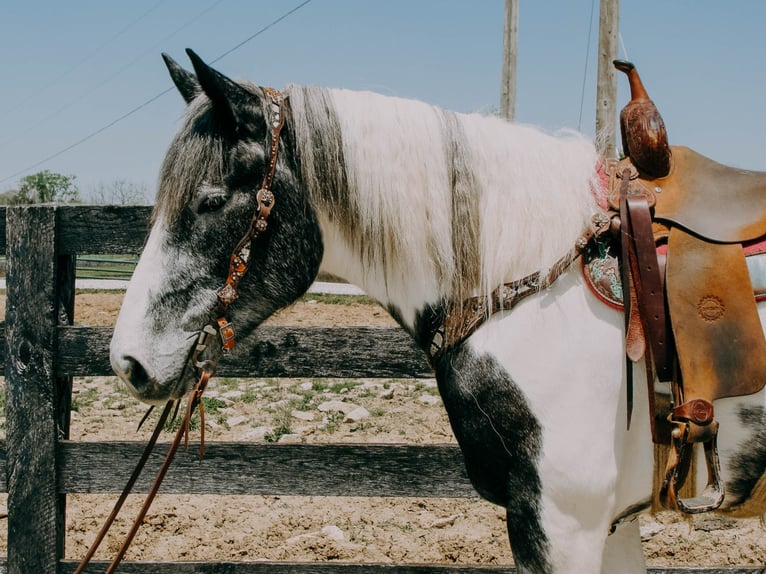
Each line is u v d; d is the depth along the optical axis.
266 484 2.53
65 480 2.54
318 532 3.20
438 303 1.65
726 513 1.65
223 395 5.72
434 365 1.68
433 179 1.61
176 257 1.57
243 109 1.56
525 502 1.54
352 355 2.50
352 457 2.51
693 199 1.55
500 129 1.68
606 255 1.54
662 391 1.54
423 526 3.32
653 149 1.57
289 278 1.63
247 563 2.53
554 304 1.53
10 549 2.54
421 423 4.90
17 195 32.44
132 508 3.52
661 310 1.49
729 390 1.46
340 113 1.63
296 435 4.48
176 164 1.56
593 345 1.51
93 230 2.48
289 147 1.61
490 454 1.58
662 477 1.56
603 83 5.52
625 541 1.82
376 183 1.60
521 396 1.52
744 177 1.60
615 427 1.52
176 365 1.59
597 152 1.83
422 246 1.62
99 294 11.94
